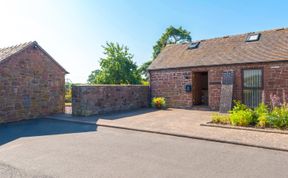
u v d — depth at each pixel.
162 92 16.12
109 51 25.14
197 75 15.40
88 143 6.95
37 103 12.72
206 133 7.75
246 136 7.23
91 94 12.55
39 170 4.84
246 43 14.20
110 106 13.72
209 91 14.07
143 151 6.06
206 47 15.81
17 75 11.72
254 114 8.88
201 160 5.30
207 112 13.20
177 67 15.10
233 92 13.03
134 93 15.55
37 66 12.80
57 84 14.04
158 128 8.75
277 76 11.85
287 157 5.40
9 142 7.33
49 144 6.95
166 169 4.79
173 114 12.55
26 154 5.98
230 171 4.62
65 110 15.57
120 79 24.80
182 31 31.12
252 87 12.62
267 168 4.75
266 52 12.63
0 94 10.90
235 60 13.09
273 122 8.18
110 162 5.25
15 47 12.62
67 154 5.90
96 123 10.08
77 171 4.76
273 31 14.12
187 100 14.90
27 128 9.69
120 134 8.15
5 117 11.11
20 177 4.49
